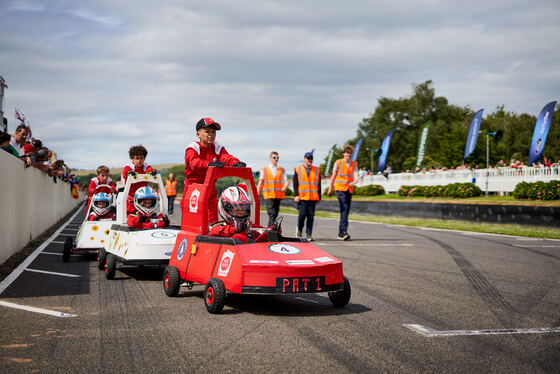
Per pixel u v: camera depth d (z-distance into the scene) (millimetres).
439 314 5270
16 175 10133
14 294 6250
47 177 16828
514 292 6457
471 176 28344
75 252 9492
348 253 10430
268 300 6016
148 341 4242
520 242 12648
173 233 7527
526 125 74188
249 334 4469
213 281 5246
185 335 4430
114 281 7371
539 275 7766
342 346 4113
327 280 5199
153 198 7918
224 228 5879
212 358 3799
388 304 5754
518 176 24609
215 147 7055
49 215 17656
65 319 4992
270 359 3775
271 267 5004
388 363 3693
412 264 8883
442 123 80688
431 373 3492
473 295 6266
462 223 19375
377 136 87875
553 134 73312
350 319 5051
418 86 84875
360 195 40000
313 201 12914
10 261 9086
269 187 13031
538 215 16547
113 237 8156
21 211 10906
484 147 62000
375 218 24094
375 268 8430
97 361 3729
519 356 3871
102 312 5316
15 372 3492
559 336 4449
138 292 6504
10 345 4109
